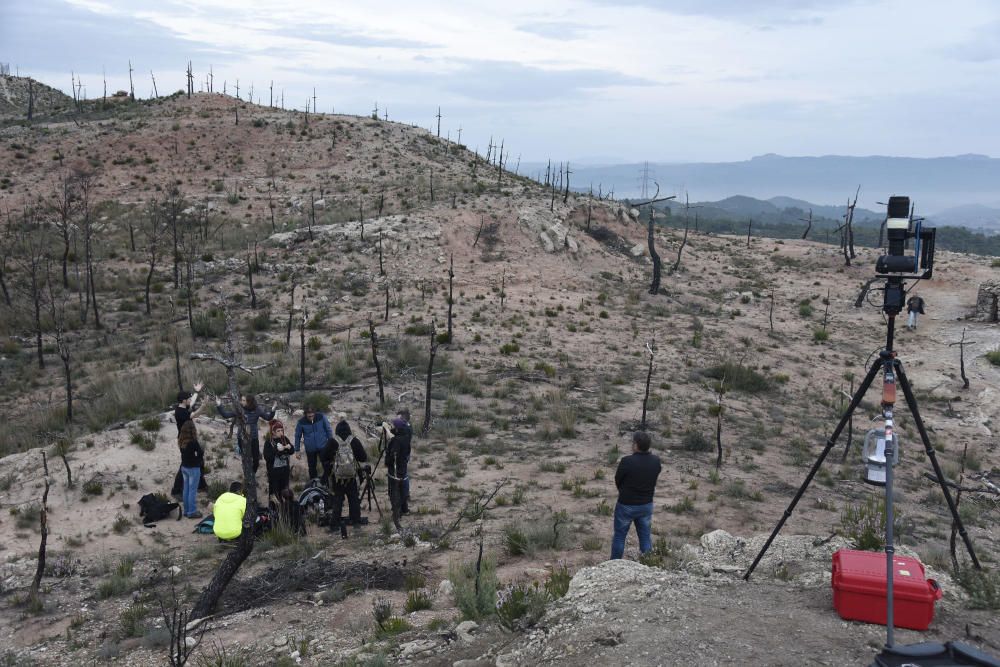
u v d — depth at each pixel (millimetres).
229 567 8945
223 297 8758
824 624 6027
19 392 23562
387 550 10969
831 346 34156
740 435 20406
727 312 39406
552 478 15297
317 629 8227
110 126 67812
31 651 8258
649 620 6285
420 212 45875
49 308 31516
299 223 46219
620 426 19984
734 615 6289
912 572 6121
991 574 7355
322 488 12797
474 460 16516
